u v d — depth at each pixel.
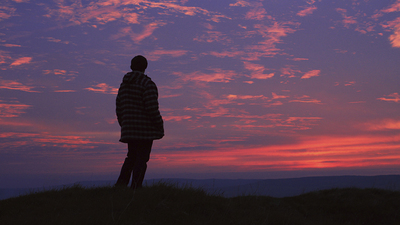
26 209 3.72
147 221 3.28
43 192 4.60
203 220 3.54
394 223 4.88
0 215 3.57
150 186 4.63
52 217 3.30
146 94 4.33
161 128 4.51
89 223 3.08
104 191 4.43
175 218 3.48
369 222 5.00
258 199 5.19
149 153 4.58
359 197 5.79
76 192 4.51
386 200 5.59
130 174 4.79
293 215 4.56
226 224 3.53
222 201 4.42
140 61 4.61
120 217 3.28
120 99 4.62
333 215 5.24
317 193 6.23
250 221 3.76
